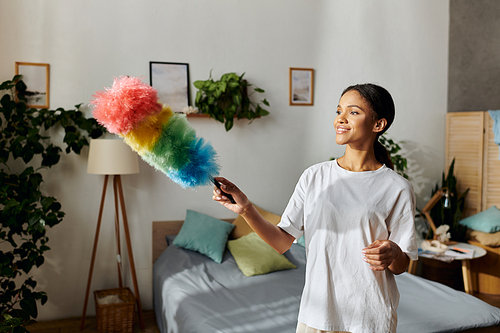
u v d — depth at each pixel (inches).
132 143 33.4
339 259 47.9
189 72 142.4
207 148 36.6
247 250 129.6
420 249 145.5
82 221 134.5
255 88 146.3
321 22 156.4
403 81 168.9
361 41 161.8
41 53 128.6
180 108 141.1
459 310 93.2
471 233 160.7
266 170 152.5
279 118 152.9
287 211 53.0
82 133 133.5
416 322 86.4
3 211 109.6
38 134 124.7
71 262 134.0
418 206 173.9
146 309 141.7
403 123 170.7
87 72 132.8
